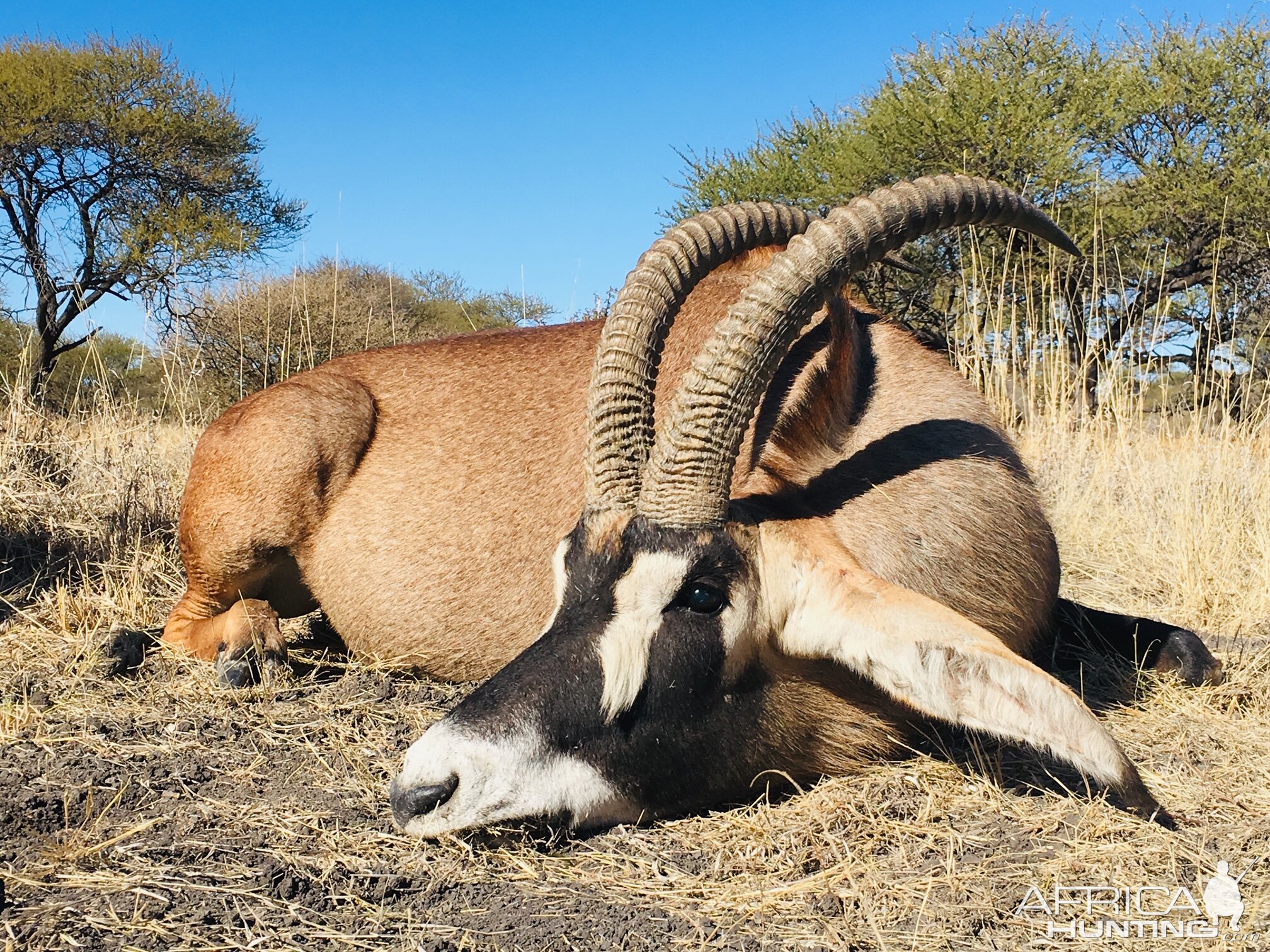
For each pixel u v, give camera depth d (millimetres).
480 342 5297
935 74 21281
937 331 14031
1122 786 2979
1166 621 5730
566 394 4824
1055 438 8969
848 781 3572
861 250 3229
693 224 3469
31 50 25453
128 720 4055
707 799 3404
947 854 3145
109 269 24500
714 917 2840
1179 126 21062
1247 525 7082
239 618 4738
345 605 5004
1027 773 3666
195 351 15141
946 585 3654
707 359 3094
